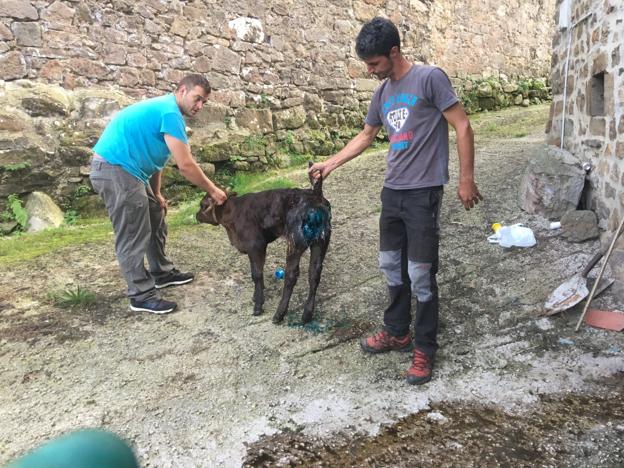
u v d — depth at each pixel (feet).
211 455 8.04
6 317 12.02
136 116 11.07
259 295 12.05
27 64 19.42
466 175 8.89
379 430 8.50
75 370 10.16
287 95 26.86
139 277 12.01
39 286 13.52
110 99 20.85
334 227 16.80
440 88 8.64
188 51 23.24
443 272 13.35
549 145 17.72
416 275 9.27
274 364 10.34
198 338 11.24
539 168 15.65
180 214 19.43
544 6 42.45
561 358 10.17
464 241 14.82
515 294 12.29
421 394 9.36
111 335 11.36
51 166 19.43
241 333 11.43
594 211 14.43
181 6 22.80
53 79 20.03
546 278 12.70
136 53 21.86
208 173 23.16
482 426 8.52
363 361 10.41
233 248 15.89
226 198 12.07
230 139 24.07
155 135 11.19
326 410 9.00
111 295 13.08
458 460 7.79
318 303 12.57
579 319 11.19
